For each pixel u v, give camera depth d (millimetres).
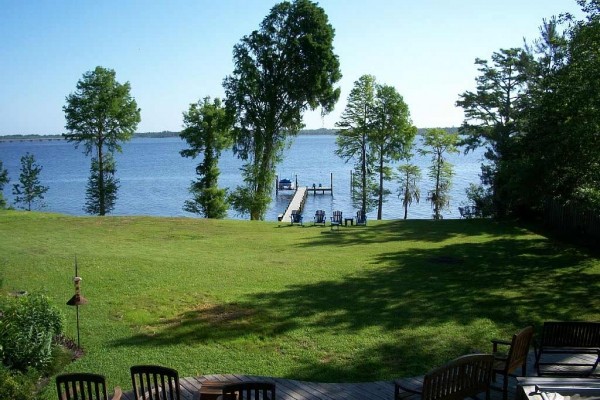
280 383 9656
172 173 109938
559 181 24578
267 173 43188
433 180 82875
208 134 42062
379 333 12562
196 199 43969
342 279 18000
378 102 47844
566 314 13914
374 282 17562
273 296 15844
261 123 42062
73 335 12531
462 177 92438
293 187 88062
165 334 12680
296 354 11352
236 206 43469
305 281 17719
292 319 13680
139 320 13664
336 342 12016
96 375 7184
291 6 40906
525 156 27875
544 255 22125
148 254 21875
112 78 45625
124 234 27531
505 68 39844
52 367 10516
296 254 22750
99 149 46750
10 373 9352
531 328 8594
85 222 30797
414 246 24750
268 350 11633
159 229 29375
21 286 16484
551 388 7172
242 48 41312
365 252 23219
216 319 13750
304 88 40781
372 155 49562
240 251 23500
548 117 23781
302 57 40281
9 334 10289
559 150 22266
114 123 46781
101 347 11852
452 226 31750
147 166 131375
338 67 41469
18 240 24438
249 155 44062
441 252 23094
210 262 20500
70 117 45188
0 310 11273
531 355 10625
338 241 26562
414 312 14188
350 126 49188
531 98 32656
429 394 6957
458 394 7434
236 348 11766
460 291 16375
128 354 11406
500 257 21797
